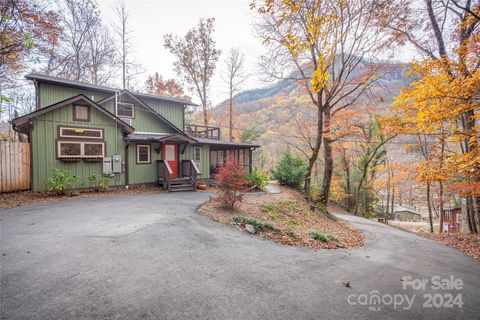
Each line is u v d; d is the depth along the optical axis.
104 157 11.48
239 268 3.84
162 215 6.61
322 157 24.25
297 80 11.44
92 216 6.35
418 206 47.41
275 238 6.05
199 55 25.69
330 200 22.22
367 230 10.87
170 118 16.95
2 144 9.39
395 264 5.39
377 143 17.72
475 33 8.36
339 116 12.94
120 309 2.51
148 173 13.23
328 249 6.05
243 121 32.84
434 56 10.17
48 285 2.93
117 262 3.66
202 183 14.30
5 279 3.05
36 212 6.75
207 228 5.89
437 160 10.02
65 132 10.43
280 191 14.29
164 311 2.52
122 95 13.75
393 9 8.96
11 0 9.41
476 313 3.21
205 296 2.88
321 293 3.31
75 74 21.16
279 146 30.98
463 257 6.85
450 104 6.56
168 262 3.78
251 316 2.55
